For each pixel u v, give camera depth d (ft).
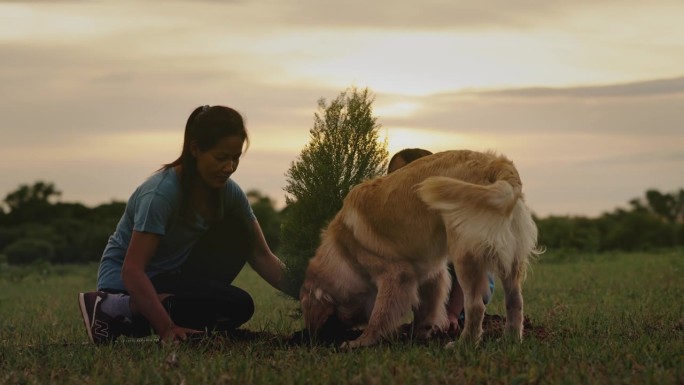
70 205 101.55
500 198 18.29
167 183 20.07
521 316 19.76
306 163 23.21
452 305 22.71
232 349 19.06
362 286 21.13
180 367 17.01
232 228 21.80
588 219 89.35
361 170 23.03
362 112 23.32
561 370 16.06
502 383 15.34
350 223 20.98
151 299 19.60
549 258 62.80
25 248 82.64
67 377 16.81
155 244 19.95
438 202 18.57
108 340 20.57
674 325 22.72
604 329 22.15
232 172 20.13
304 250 22.74
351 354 17.87
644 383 14.97
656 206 95.61
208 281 21.49
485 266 18.86
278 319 27.73
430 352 18.02
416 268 20.44
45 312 33.27
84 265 77.05
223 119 19.74
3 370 17.42
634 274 45.09
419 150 23.40
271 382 15.72
